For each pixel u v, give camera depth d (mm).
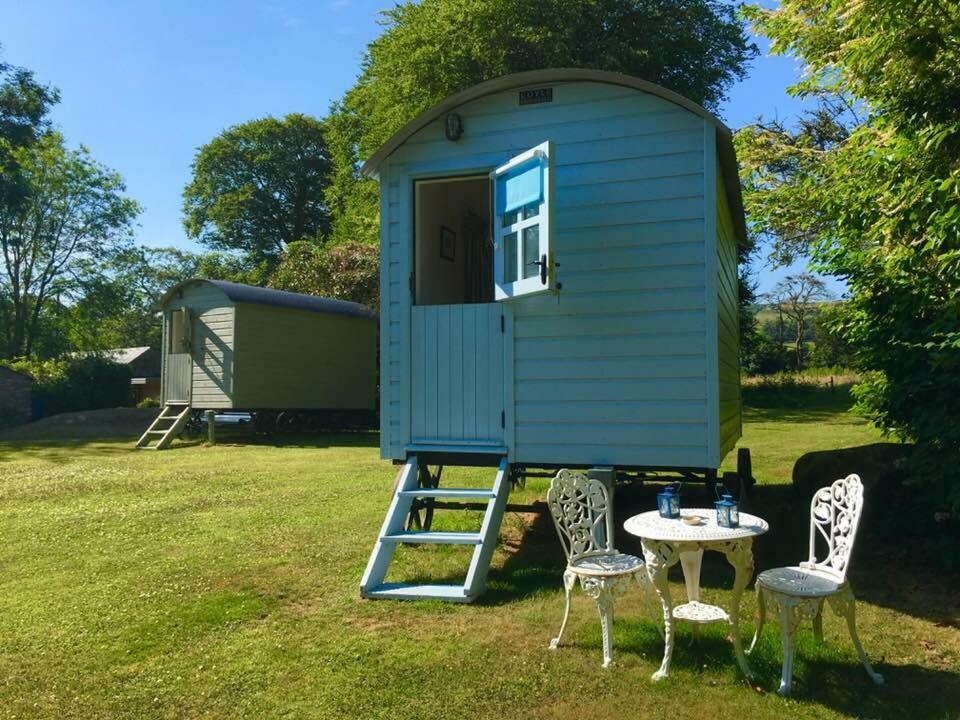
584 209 6113
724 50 24422
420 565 5992
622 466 5961
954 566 5488
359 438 18484
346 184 31031
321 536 6957
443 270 7582
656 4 22844
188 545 6668
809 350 36469
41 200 34500
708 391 5770
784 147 14812
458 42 21797
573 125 6172
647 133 5984
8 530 7312
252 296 17719
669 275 5895
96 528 7383
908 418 5969
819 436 15633
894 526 6406
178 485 10180
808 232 14430
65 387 27328
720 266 6496
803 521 7184
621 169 6039
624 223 6016
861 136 7852
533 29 21094
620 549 6562
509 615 4738
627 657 4023
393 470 11695
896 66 6641
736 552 3834
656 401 5891
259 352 17797
